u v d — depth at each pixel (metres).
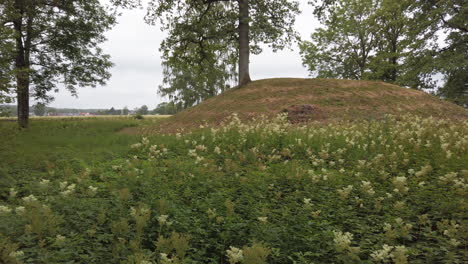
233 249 3.12
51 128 20.12
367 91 20.67
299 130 12.38
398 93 20.44
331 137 10.68
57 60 23.02
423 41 28.61
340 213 4.61
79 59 23.56
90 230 3.49
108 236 3.55
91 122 23.58
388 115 14.95
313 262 3.36
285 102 19.78
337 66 40.81
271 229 3.82
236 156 9.09
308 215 4.52
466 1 25.67
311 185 6.02
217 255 3.73
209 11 27.03
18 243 2.99
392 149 8.55
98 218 3.86
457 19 25.64
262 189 5.82
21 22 20.39
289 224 4.22
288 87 22.25
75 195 4.84
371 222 4.45
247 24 25.27
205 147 10.05
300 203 5.34
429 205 4.77
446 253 3.40
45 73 22.62
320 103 19.27
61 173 6.95
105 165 8.19
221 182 6.17
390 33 38.06
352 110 18.08
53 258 2.94
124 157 9.63
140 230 3.61
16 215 3.86
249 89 23.03
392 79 37.94
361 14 38.91
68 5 21.81
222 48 27.70
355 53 40.44
